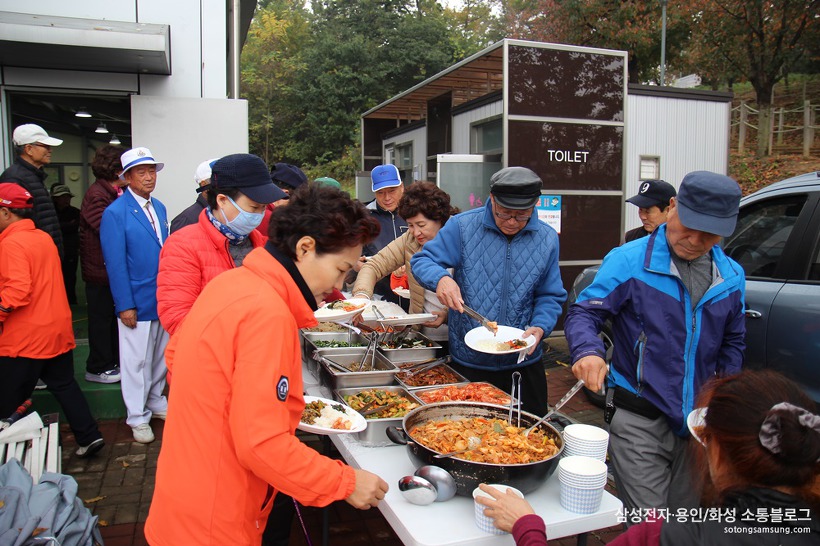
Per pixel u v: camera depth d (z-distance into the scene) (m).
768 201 3.88
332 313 3.01
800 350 3.29
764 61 17.12
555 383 5.86
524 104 7.01
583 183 7.34
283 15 32.25
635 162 7.97
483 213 2.97
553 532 1.69
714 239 2.12
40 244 3.65
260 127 27.03
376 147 12.93
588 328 2.27
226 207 2.70
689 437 2.22
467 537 1.60
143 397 4.39
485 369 2.97
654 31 17.11
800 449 1.07
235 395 1.41
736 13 16.64
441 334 3.57
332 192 1.56
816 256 3.38
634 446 2.28
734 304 2.24
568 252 7.36
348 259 1.57
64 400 3.92
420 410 2.18
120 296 4.23
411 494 1.75
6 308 3.46
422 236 3.54
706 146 8.35
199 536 1.47
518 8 26.55
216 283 1.55
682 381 2.21
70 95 5.69
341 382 2.73
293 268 1.55
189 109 5.60
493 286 2.93
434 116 9.88
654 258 2.24
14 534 2.10
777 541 1.12
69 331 3.87
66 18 4.93
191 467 1.47
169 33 5.54
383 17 27.31
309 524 3.34
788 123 19.00
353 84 26.12
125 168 4.21
